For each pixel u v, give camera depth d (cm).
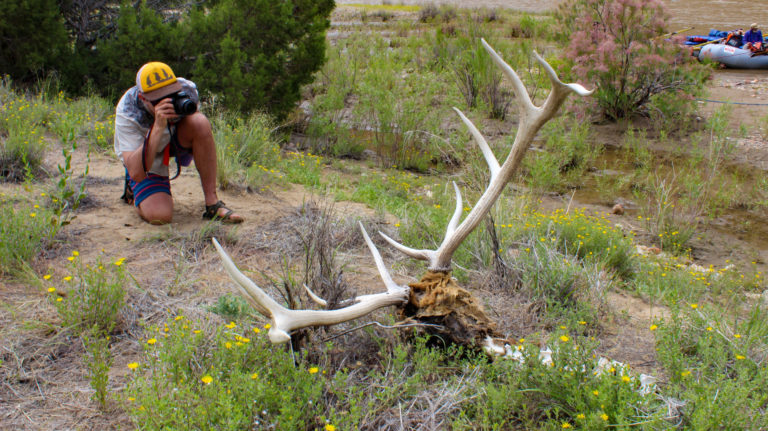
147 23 938
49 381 276
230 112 900
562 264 446
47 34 907
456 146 995
